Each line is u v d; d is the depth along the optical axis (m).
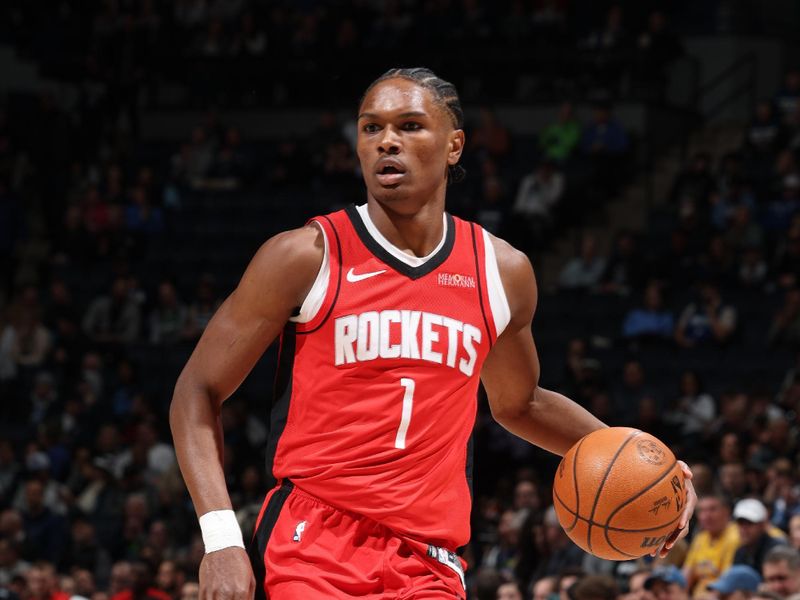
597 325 31.33
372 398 6.70
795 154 34.97
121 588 20.84
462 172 7.27
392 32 40.38
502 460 26.09
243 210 36.97
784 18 44.06
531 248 34.44
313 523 6.70
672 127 39.69
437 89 6.89
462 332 6.86
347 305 6.73
